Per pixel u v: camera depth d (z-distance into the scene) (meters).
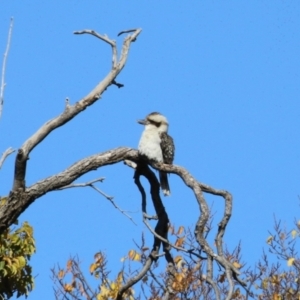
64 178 12.23
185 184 12.74
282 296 16.89
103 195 12.62
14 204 11.86
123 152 13.02
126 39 12.41
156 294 14.24
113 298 13.58
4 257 14.45
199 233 12.00
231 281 11.46
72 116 11.87
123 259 14.22
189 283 13.76
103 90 12.07
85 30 12.28
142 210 13.16
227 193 12.64
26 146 11.59
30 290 14.69
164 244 13.11
